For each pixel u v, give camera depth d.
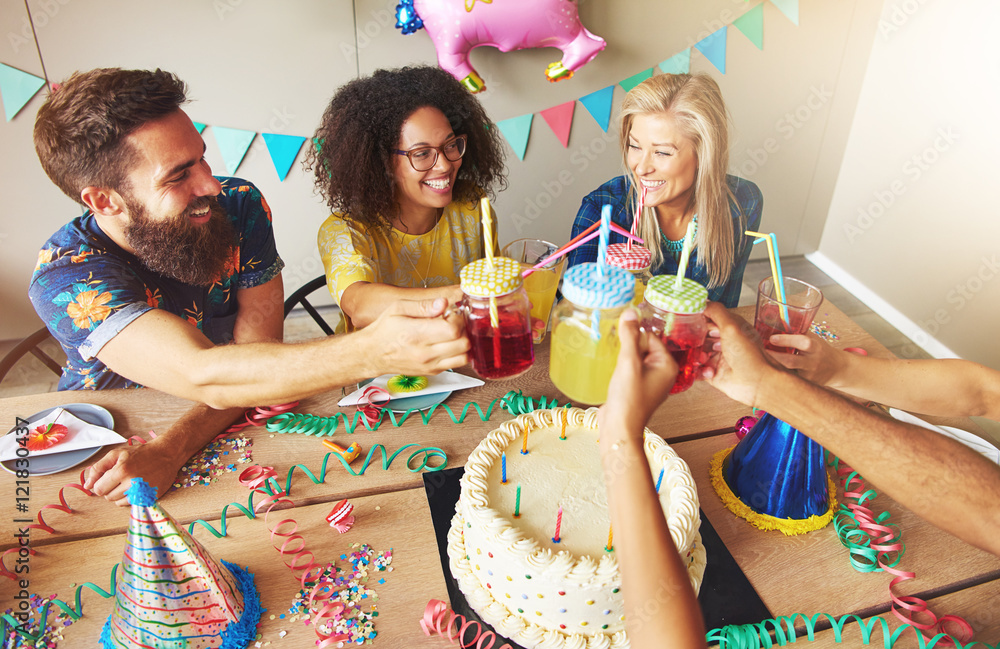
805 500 1.08
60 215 2.58
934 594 0.98
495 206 2.98
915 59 2.72
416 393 1.36
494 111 2.75
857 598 0.97
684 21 2.71
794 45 2.85
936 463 0.73
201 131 2.55
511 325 0.83
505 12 2.33
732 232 1.83
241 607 0.93
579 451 1.11
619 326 0.69
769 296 1.05
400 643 0.92
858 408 0.76
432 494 1.15
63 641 0.92
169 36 2.36
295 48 2.47
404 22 2.41
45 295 1.26
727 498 1.13
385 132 1.55
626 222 1.88
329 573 1.01
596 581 0.87
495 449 1.09
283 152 2.65
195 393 1.14
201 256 1.40
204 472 1.19
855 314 3.12
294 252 2.89
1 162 2.42
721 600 0.96
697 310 0.75
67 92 1.18
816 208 3.33
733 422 1.31
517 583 0.91
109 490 1.11
